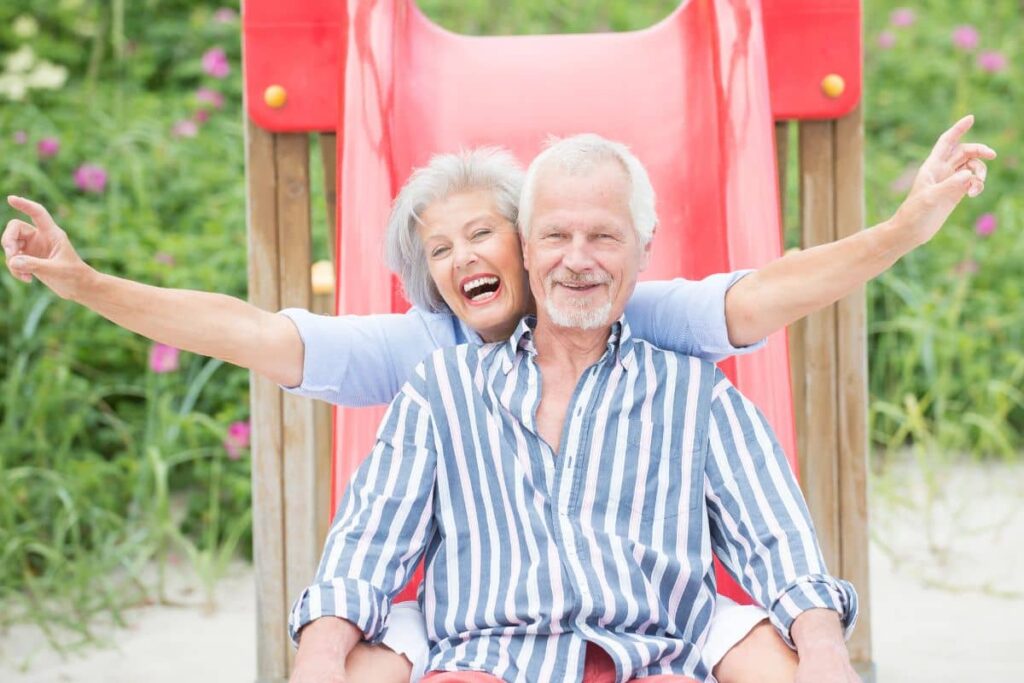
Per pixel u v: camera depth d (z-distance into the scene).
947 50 9.20
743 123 3.60
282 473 4.04
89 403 6.01
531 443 2.75
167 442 5.64
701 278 3.61
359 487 2.79
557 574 2.67
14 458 5.65
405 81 3.82
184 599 5.18
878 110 8.63
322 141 4.05
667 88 3.85
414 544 2.76
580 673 2.63
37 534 5.51
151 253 6.64
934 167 2.60
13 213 6.79
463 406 2.79
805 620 2.56
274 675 4.06
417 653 2.71
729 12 3.75
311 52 3.89
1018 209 7.53
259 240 3.98
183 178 7.36
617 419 2.75
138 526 5.56
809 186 3.98
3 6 8.65
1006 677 4.23
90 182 6.98
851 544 4.05
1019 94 8.73
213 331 2.80
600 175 2.75
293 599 4.06
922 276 7.18
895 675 4.28
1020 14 9.75
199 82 8.69
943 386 6.34
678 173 3.73
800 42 3.89
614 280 2.75
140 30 8.96
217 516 5.69
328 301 4.36
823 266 2.71
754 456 2.75
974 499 6.00
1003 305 7.02
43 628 4.72
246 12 3.88
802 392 4.12
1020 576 5.18
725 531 2.76
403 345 3.06
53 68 7.76
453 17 8.82
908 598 5.01
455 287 3.03
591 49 3.94
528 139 3.78
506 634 2.68
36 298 6.26
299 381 2.95
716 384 2.80
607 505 2.72
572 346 2.81
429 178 3.04
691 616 2.72
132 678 4.39
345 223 3.47
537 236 2.76
